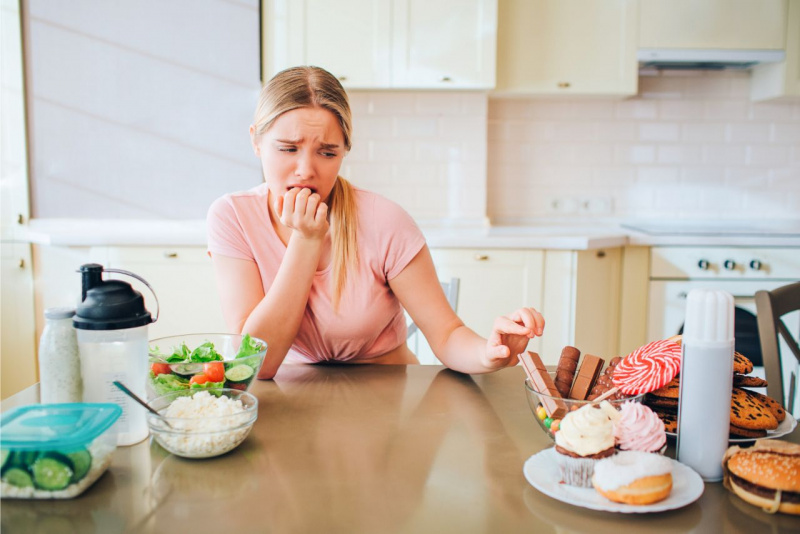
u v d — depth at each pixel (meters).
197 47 2.85
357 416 1.00
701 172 3.33
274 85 1.13
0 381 2.90
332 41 2.86
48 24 2.82
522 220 3.33
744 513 0.72
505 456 0.86
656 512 0.72
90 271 0.88
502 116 3.29
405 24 2.85
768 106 3.30
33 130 2.87
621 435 0.79
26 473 0.73
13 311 2.87
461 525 0.69
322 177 1.16
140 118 2.88
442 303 1.34
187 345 1.13
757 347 2.83
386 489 0.77
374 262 1.33
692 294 0.80
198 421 0.83
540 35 2.97
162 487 0.77
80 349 0.87
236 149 2.90
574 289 2.72
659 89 3.28
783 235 2.81
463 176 3.19
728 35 2.97
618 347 2.92
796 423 0.93
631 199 3.34
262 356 1.00
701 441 0.80
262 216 1.32
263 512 0.71
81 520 0.69
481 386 1.16
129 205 2.92
